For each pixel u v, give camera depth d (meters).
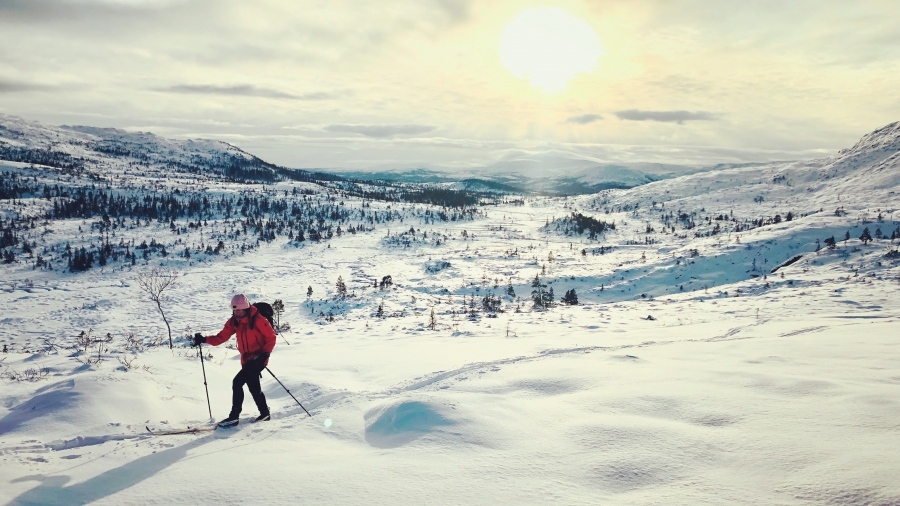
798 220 96.62
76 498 3.03
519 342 10.35
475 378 5.77
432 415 4.00
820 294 20.64
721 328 12.11
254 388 5.13
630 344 9.28
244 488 2.97
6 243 113.19
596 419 3.76
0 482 3.27
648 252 108.25
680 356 6.90
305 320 49.84
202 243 120.06
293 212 176.00
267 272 92.06
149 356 8.82
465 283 74.00
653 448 3.07
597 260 100.69
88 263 97.38
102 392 5.29
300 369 8.15
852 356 6.35
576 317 18.38
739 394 4.16
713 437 3.16
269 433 4.48
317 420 4.76
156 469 3.57
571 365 6.05
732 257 75.31
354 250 122.88
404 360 8.41
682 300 25.16
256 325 5.13
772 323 12.74
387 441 3.83
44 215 143.50
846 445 2.75
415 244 134.38
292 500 2.75
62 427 4.50
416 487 2.80
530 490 2.67
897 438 2.78
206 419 5.30
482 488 2.73
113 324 54.91
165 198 188.62
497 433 3.63
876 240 48.06
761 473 2.56
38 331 51.41
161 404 5.53
